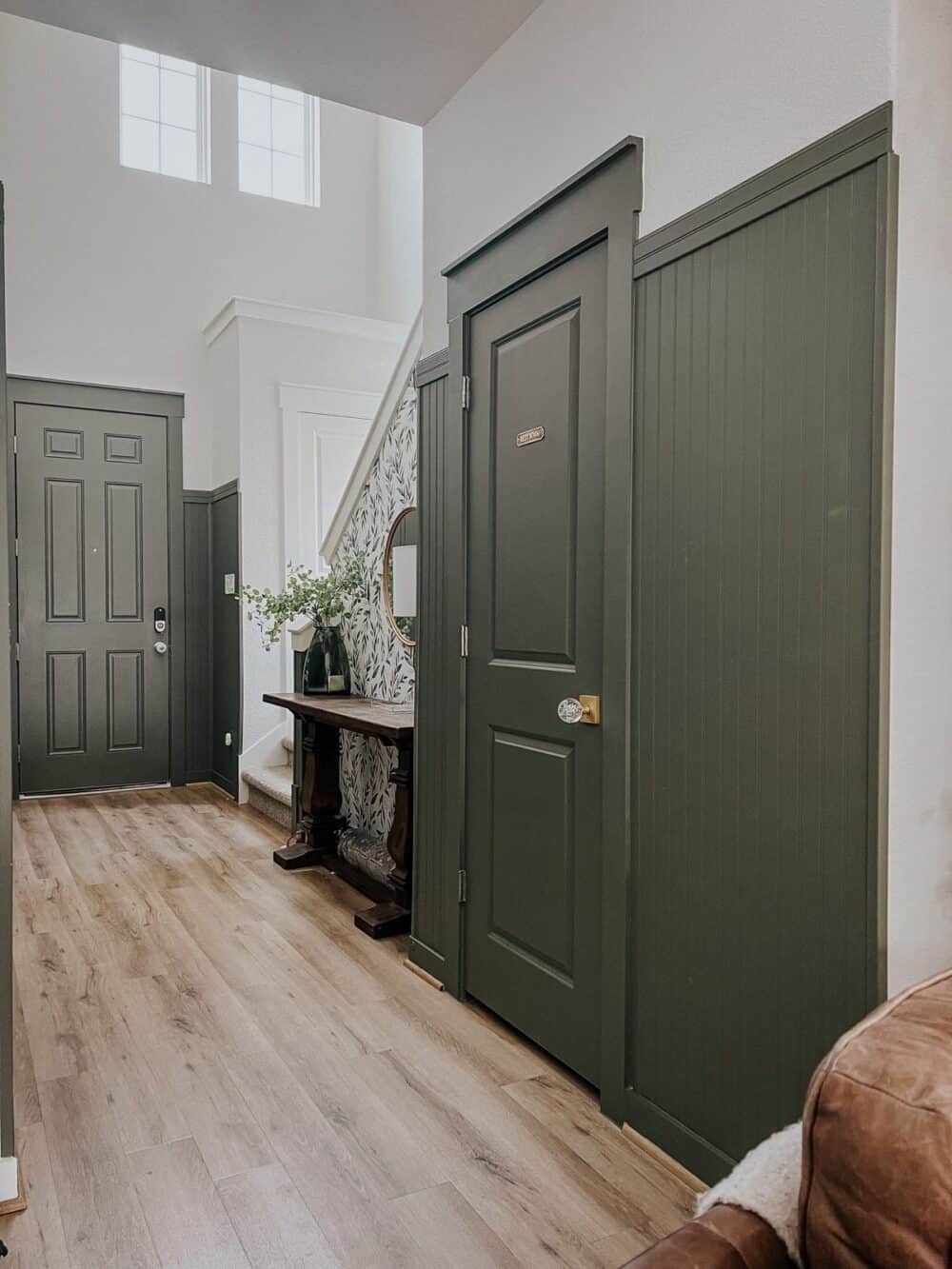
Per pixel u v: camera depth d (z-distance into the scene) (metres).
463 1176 1.79
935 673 1.49
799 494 1.54
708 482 1.72
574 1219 1.66
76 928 3.11
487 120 2.43
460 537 2.60
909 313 1.42
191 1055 2.26
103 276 5.22
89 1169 1.79
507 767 2.40
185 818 4.71
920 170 1.42
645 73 1.86
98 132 5.21
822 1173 0.72
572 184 2.06
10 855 1.71
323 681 3.96
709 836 1.73
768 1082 1.61
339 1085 2.12
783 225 1.56
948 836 1.52
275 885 3.61
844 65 1.45
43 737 5.13
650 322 1.86
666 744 1.83
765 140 1.59
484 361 2.51
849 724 1.46
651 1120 1.87
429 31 2.29
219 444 5.35
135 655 5.36
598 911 2.06
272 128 5.80
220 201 5.55
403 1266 1.54
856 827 1.45
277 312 5.07
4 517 1.72
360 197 5.99
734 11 1.64
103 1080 2.13
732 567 1.67
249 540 5.03
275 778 4.82
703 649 1.74
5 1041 1.68
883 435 1.40
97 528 5.22
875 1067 0.73
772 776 1.60
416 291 5.54
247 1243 1.59
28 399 5.02
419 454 2.84
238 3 2.18
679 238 1.77
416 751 2.85
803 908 1.55
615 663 1.96
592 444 2.07
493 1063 2.24
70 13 2.22
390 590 3.65
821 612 1.51
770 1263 0.76
